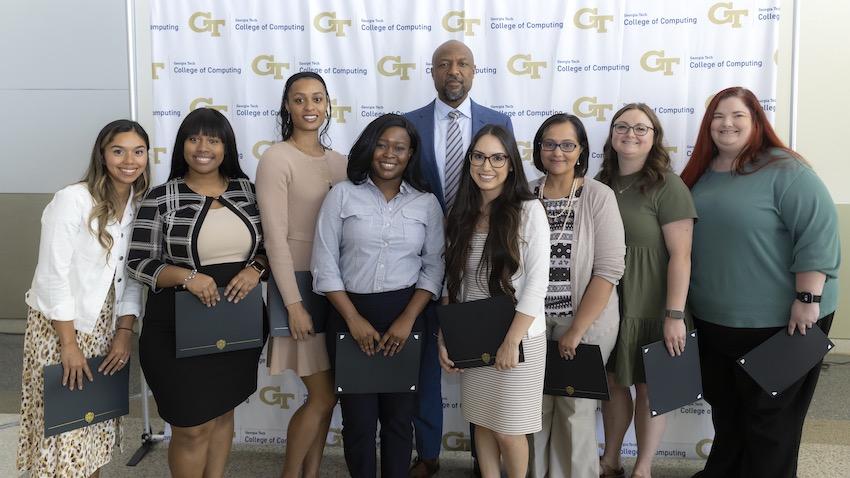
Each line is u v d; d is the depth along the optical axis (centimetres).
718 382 236
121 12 441
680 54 261
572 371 207
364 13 267
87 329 195
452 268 204
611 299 216
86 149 459
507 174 197
